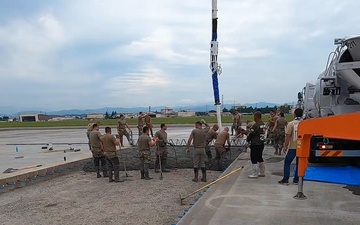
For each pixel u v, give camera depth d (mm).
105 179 10031
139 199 7426
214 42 13969
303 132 5156
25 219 6180
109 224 5730
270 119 15000
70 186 9172
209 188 6980
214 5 13859
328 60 8891
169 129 36281
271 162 10680
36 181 9805
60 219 6109
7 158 15422
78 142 23641
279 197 6141
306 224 4684
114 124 53938
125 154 13766
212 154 12797
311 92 12273
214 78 14102
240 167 9141
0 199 7816
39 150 18906
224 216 5047
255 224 4688
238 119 18750
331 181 6457
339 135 4559
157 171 10930
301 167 5672
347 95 8430
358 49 7617
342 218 4926
